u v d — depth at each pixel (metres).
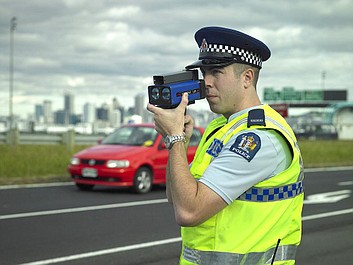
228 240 2.37
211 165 2.38
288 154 2.41
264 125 2.40
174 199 2.37
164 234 8.25
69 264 6.54
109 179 12.23
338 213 10.60
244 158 2.33
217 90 2.50
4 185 13.12
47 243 7.48
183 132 2.44
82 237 7.89
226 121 2.61
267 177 2.37
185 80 2.46
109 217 9.48
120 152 12.47
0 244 7.34
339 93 83.00
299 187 2.49
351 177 17.47
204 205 2.31
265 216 2.38
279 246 2.43
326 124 63.53
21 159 16.77
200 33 2.51
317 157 24.86
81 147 22.91
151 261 6.80
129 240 7.81
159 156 12.80
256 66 2.52
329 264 6.93
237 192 2.33
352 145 35.25
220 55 2.46
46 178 14.23
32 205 10.44
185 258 2.48
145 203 11.08
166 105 2.41
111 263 6.65
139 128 13.55
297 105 82.81
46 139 23.64
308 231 8.91
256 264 2.38
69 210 10.04
